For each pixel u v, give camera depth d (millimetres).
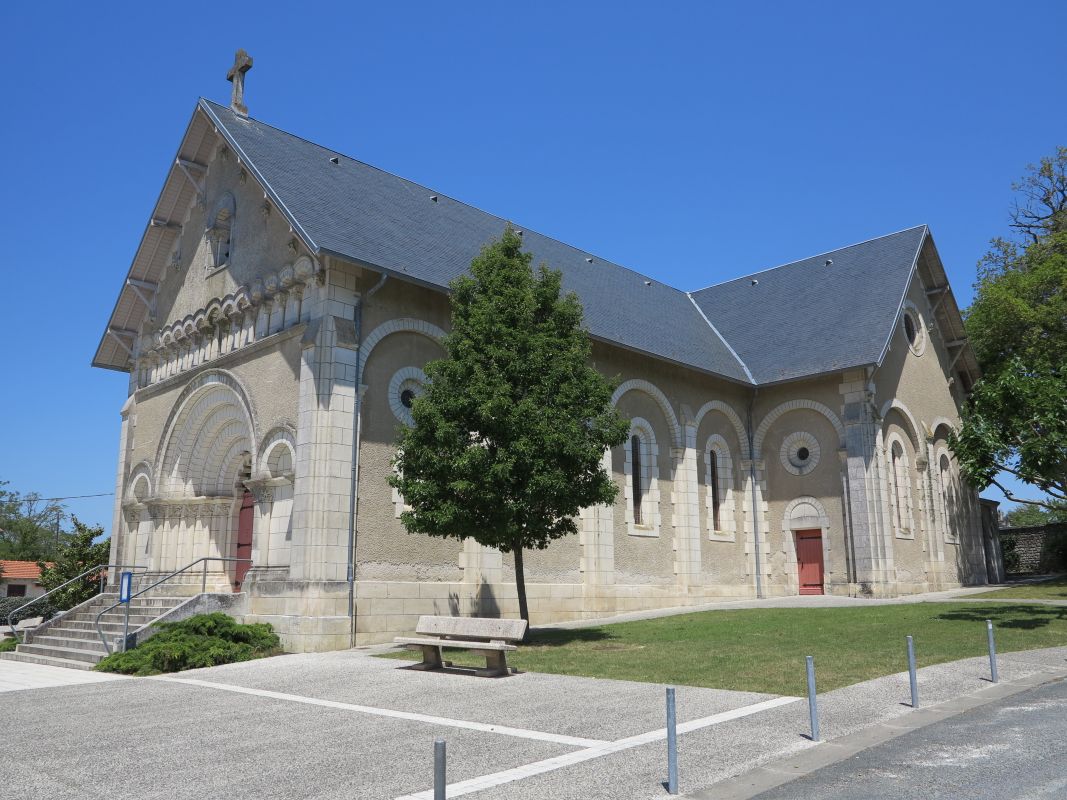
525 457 16297
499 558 21203
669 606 25906
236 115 23703
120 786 7715
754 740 8844
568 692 11844
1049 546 39062
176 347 24391
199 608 18141
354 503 18422
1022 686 11492
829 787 7320
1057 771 7582
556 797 7125
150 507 23812
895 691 11203
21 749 9172
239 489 23391
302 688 12859
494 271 18047
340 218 20547
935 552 29328
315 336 18688
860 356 27359
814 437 28719
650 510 26047
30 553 68812
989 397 19047
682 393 27750
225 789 7566
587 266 31062
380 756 8570
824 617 19703
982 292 35781
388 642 18359
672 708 7344
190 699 12219
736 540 28797
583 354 17812
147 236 25609
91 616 21000
